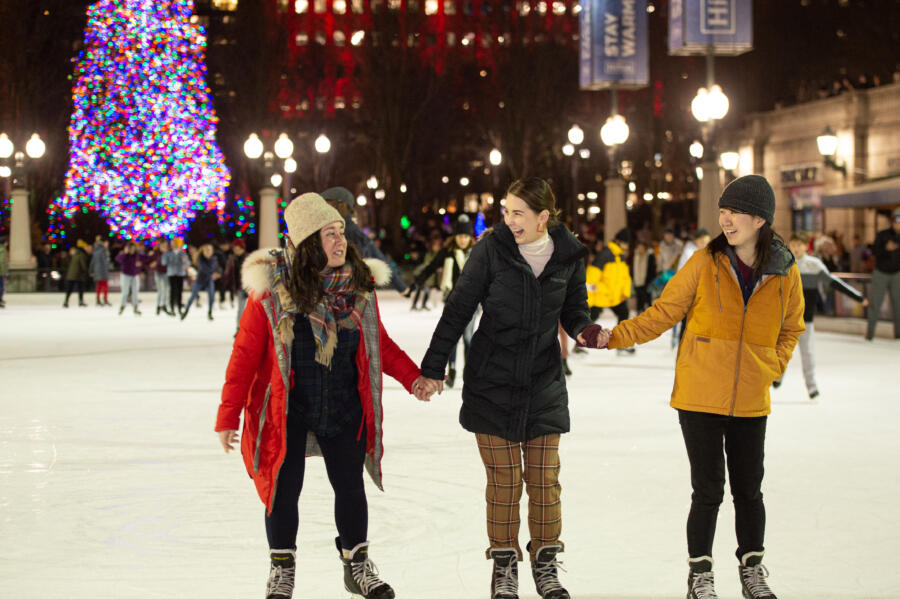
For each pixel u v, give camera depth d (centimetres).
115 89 3891
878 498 690
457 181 7588
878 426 995
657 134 6159
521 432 478
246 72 5556
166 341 1959
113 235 4462
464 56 6500
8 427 970
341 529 475
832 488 721
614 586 505
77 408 1093
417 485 727
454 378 1276
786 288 465
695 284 471
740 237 461
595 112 6291
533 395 482
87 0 4866
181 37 3969
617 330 484
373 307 477
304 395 461
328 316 457
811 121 3984
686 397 468
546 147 6175
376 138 6212
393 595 465
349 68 6525
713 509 469
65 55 4866
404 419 1027
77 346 1848
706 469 467
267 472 456
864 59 4541
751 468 470
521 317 476
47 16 4756
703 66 6044
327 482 732
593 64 2584
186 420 1012
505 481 487
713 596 464
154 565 535
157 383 1312
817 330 2303
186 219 4278
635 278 2575
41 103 4825
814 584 508
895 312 2016
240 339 462
